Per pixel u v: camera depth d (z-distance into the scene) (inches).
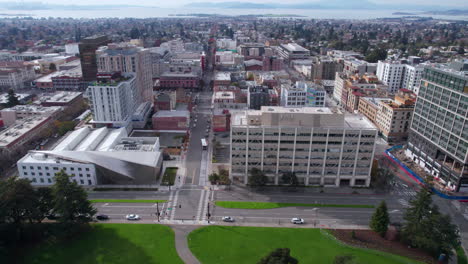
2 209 4237.2
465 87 5644.7
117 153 6333.7
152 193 5866.1
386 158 7470.5
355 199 5777.6
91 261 4266.7
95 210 4837.6
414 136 7194.9
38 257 4335.6
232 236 4771.2
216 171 6688.0
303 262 4264.3
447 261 4365.2
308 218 5226.4
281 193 5925.2
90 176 6028.5
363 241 4697.3
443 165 6254.9
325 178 6156.5
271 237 4756.4
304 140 5871.1
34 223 4943.4
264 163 6097.4
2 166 6530.5
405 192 6053.2
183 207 5462.6
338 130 5762.8
